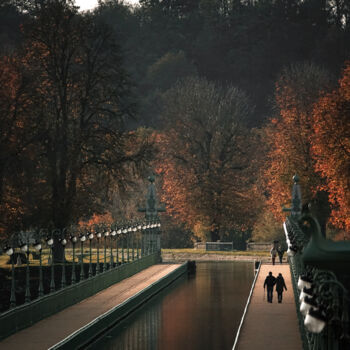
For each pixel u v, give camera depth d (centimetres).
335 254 1480
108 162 11500
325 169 10794
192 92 17850
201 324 6725
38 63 11681
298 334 5316
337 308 1772
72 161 11094
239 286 10050
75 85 11844
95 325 5909
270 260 14612
